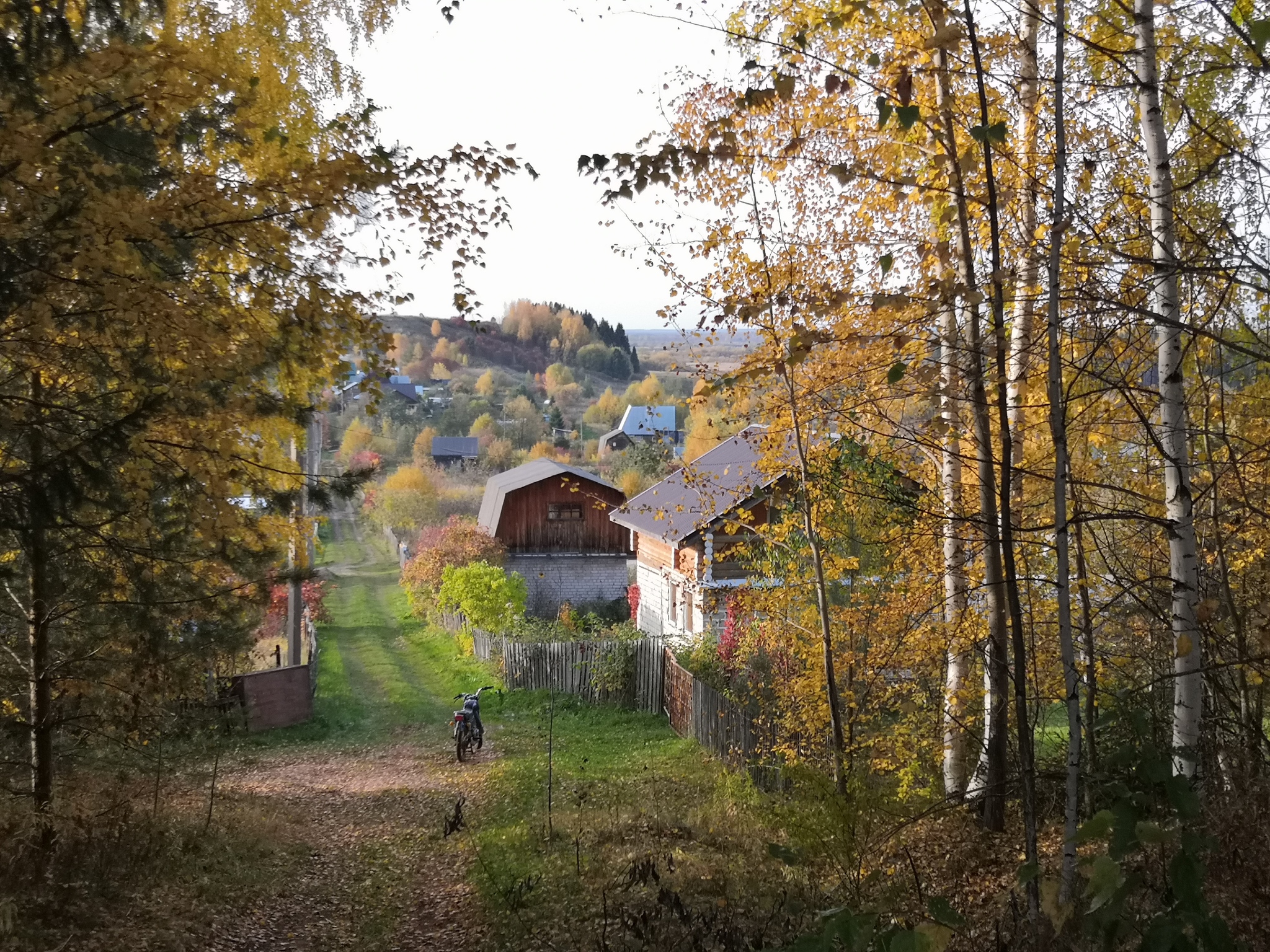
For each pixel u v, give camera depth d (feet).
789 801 24.86
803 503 35.14
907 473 33.22
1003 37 22.04
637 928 22.61
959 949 17.81
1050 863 23.61
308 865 33.65
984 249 25.98
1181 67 19.19
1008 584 15.46
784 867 27.81
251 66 27.20
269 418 23.35
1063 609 14.02
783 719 40.70
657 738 60.13
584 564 121.70
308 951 24.61
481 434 274.36
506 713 68.54
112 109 18.65
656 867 28.86
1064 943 12.67
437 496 184.44
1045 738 38.91
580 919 24.73
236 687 61.67
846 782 24.43
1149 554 26.48
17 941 20.53
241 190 20.31
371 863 34.01
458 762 54.80
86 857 27.17
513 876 29.50
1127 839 9.72
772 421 34.76
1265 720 25.22
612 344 521.65
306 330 23.07
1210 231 17.15
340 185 20.84
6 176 16.10
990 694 28.86
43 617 26.71
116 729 31.30
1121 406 24.64
